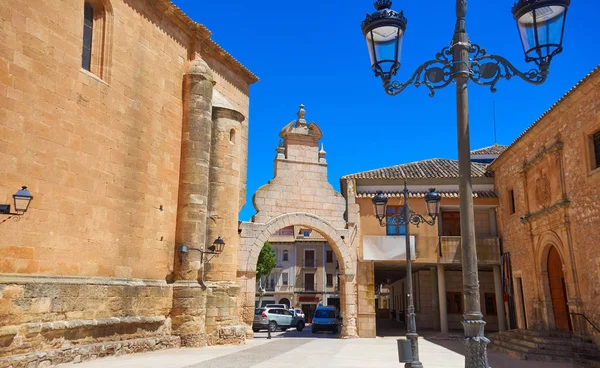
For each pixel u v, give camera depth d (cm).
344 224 2750
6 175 1159
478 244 2744
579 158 1888
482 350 588
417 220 1440
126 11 1605
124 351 1470
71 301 1293
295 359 1551
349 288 2692
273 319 3662
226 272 1930
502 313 2727
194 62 1925
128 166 1559
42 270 1232
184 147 1834
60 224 1294
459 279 3394
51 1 1311
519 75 671
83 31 1489
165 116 1761
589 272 1831
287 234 6938
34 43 1252
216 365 1303
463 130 661
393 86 695
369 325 2673
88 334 1358
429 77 691
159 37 1764
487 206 2850
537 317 2248
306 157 2758
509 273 2612
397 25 681
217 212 1936
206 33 1992
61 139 1314
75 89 1370
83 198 1373
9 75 1183
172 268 1748
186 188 1803
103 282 1409
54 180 1284
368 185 2892
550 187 2122
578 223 1902
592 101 1791
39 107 1255
